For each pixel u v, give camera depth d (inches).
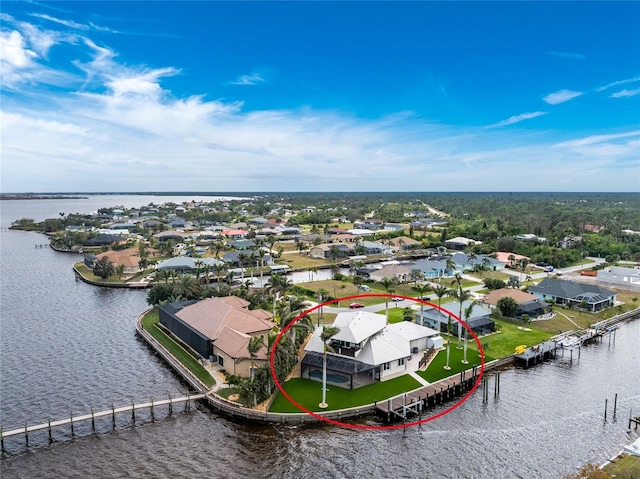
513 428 2459.4
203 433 2393.0
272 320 3681.1
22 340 3737.7
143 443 2303.2
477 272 6683.1
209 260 6722.4
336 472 2082.9
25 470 2084.2
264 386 2640.3
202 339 3221.0
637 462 2058.3
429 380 2920.8
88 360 3339.1
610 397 2829.7
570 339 3786.9
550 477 2058.3
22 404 2655.0
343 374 3019.2
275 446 2274.9
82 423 2482.8
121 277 6176.2
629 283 5954.7
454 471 2097.7
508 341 3718.0
